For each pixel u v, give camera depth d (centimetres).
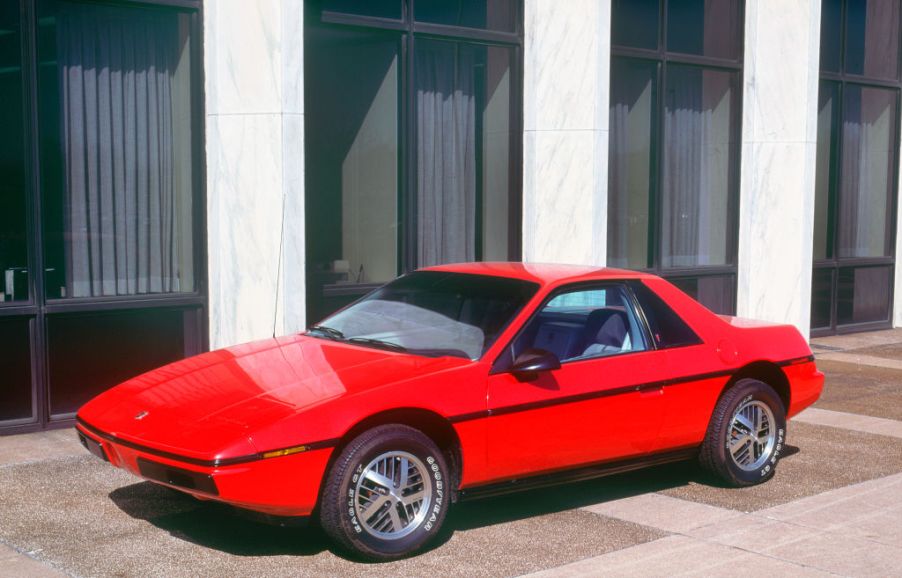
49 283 847
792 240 1339
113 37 874
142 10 887
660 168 1272
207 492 483
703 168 1330
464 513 619
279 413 502
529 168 1131
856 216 1518
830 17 1451
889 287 1555
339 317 652
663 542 564
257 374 563
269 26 890
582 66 1120
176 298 899
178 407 532
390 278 1058
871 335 1494
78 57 856
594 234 1130
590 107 1120
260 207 902
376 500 517
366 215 1033
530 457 575
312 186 990
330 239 1007
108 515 598
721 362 662
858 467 742
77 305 844
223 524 583
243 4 888
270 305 907
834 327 1487
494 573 511
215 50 888
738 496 662
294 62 897
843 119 1483
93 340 859
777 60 1323
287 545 548
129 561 519
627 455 625
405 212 1053
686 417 645
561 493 667
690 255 1328
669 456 652
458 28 1075
